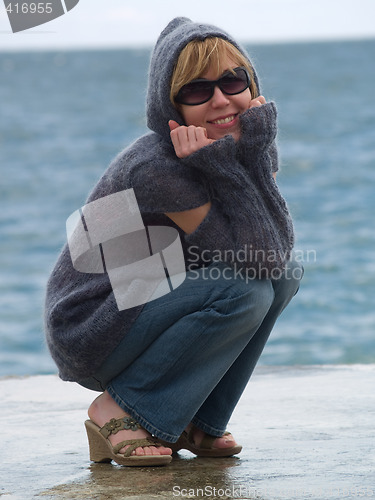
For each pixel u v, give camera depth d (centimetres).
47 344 990
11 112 17688
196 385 899
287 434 1077
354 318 4006
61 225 6731
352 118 14100
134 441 909
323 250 5484
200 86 920
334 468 898
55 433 1127
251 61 972
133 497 793
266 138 910
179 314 891
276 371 1630
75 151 11381
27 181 9044
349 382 1477
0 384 1569
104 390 970
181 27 946
